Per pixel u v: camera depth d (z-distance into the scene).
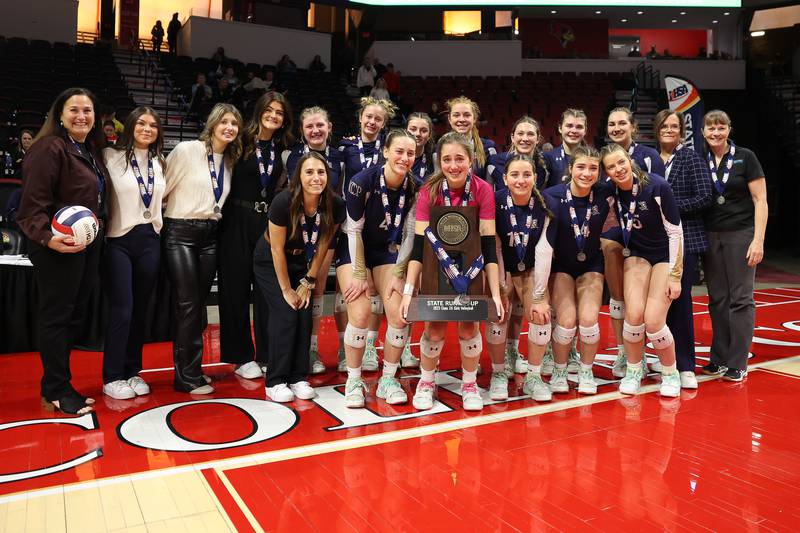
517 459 2.67
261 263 3.62
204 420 3.19
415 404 3.41
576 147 3.89
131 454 2.71
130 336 3.76
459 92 16.58
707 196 3.92
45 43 13.74
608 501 2.27
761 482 2.45
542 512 2.18
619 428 3.08
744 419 3.23
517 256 3.51
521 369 4.29
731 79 18.97
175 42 16.77
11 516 2.13
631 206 3.51
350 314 3.42
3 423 3.13
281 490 2.35
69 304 3.27
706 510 2.21
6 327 4.87
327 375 4.23
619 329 4.08
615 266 3.87
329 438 2.92
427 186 3.24
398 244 3.43
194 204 3.64
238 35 16.06
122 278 3.55
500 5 17.80
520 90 17.06
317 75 15.91
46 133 3.19
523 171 3.31
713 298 4.20
